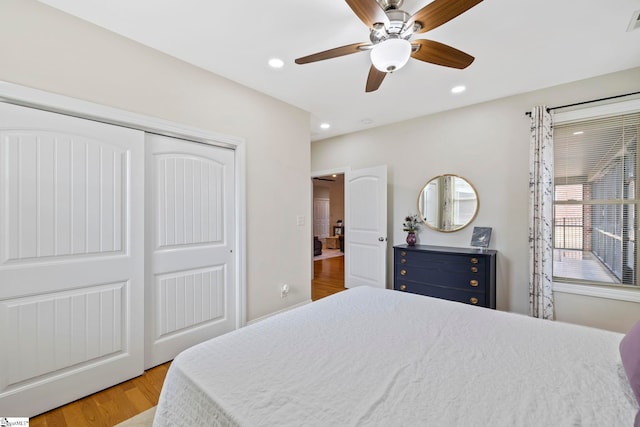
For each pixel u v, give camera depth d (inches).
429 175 147.4
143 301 85.9
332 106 134.5
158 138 90.9
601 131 106.8
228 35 81.0
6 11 64.4
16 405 65.6
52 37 69.9
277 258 126.3
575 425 31.0
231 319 110.6
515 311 122.5
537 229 113.8
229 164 109.5
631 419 31.9
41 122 68.7
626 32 78.7
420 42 66.1
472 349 48.8
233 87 108.8
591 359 45.1
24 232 66.6
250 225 115.7
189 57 92.3
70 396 73.0
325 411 33.4
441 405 34.4
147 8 69.9
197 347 49.6
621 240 104.3
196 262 100.0
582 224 110.4
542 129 112.5
